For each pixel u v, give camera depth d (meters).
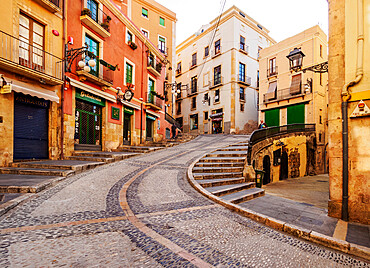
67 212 3.66
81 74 10.21
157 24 23.53
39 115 8.78
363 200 4.09
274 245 3.00
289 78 21.62
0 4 7.16
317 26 19.61
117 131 13.39
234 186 6.42
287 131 15.85
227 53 26.83
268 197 6.30
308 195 8.40
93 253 2.39
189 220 3.62
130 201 4.44
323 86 20.66
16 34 7.68
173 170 7.66
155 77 18.97
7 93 7.43
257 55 29.55
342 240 3.11
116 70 13.45
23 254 2.30
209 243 2.86
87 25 11.03
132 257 2.36
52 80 8.59
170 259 2.38
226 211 4.25
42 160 8.71
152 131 18.62
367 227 3.86
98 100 11.81
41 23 8.77
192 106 32.81
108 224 3.23
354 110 4.21
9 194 4.58
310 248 3.01
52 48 9.10
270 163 13.02
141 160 9.64
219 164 8.39
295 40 21.16
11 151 7.61
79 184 5.63
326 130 21.03
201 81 31.11
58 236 2.76
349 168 4.27
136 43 15.91
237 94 26.36
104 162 8.74
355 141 4.23
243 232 3.35
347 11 4.40
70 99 9.89
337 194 4.41
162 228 3.21
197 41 32.09
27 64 8.17
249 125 27.70
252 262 2.48
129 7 20.56
